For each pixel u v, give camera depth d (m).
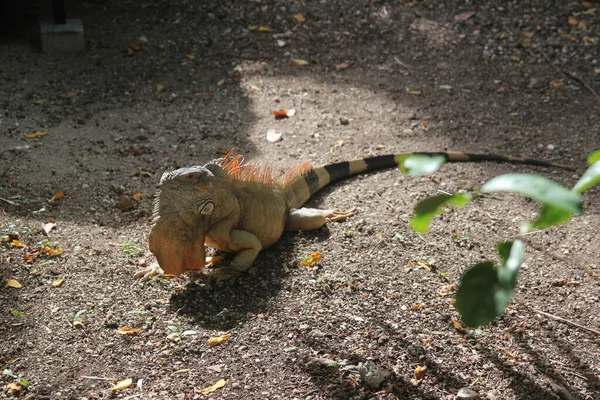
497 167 5.82
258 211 4.42
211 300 4.08
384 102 6.88
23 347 3.66
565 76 7.37
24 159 5.58
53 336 3.75
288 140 6.16
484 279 1.40
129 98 6.77
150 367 3.58
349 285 4.24
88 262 4.38
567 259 4.63
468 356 3.72
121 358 3.63
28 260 4.34
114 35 7.83
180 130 6.23
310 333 3.80
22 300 4.01
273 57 7.64
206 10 8.33
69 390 3.40
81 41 7.48
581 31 8.05
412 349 3.72
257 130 6.32
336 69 7.47
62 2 7.36
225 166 4.46
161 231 4.01
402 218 4.99
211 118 6.48
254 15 8.28
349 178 5.57
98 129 6.17
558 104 6.89
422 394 3.43
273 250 4.57
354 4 8.48
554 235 4.89
